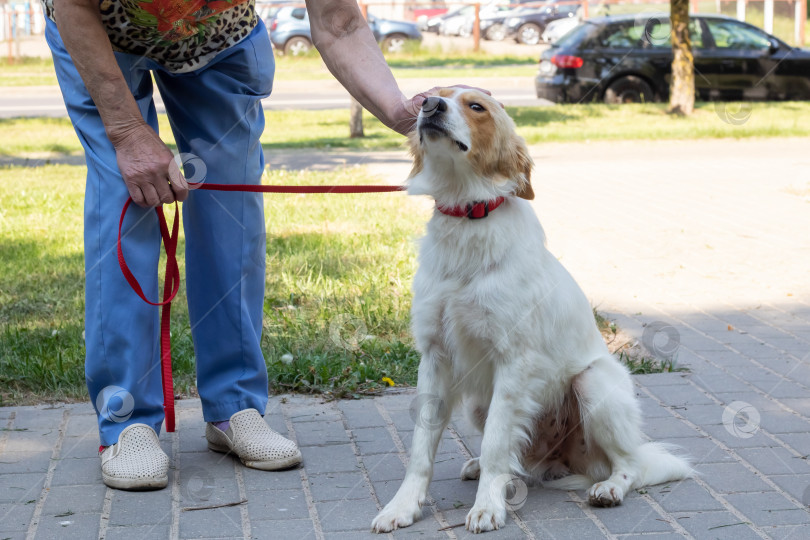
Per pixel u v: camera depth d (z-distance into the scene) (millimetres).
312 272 5965
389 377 4246
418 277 3082
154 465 3104
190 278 3318
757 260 6609
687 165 11297
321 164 11125
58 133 14641
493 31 28359
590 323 3193
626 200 8922
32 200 8812
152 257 3113
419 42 26281
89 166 3068
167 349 3234
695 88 16812
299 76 23078
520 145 2994
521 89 20078
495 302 2883
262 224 3385
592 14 27141
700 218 8062
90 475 3209
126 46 3027
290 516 2914
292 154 12234
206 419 3402
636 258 6668
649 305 5523
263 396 3449
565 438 3223
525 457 3242
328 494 3088
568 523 2863
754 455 3383
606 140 13719
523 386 2945
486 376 3076
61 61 3029
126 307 3074
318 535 2783
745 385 4164
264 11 26484
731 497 3035
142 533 2783
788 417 3764
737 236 7359
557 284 3029
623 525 2840
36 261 6371
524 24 28359
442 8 29984
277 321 4980
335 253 6449
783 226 7715
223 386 3355
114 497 3037
